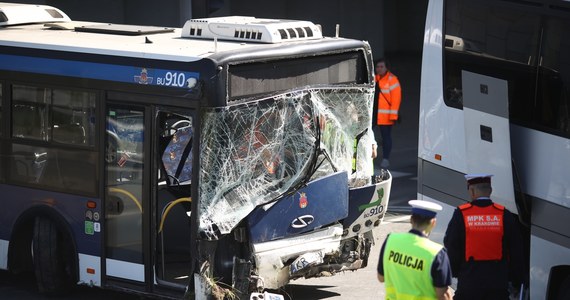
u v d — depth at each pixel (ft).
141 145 61.36
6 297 68.64
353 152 65.36
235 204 58.39
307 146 61.11
